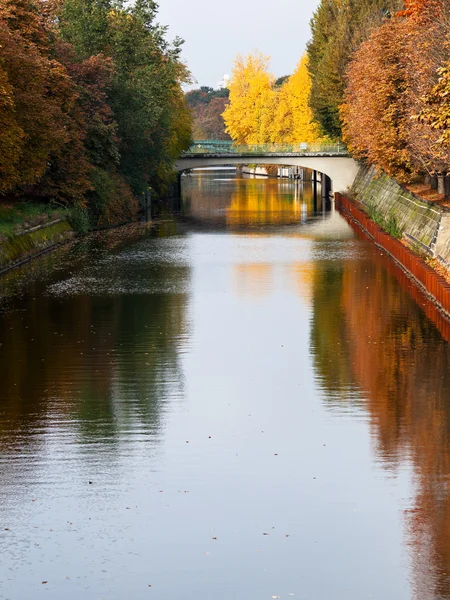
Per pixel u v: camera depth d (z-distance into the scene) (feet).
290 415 93.50
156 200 415.03
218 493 71.82
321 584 57.77
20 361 117.60
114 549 62.28
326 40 445.37
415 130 217.97
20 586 57.52
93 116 283.38
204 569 59.62
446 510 68.28
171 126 391.86
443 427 89.04
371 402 98.37
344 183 430.20
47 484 73.36
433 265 177.27
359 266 203.92
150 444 83.66
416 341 128.88
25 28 237.45
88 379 108.17
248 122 638.53
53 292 171.73
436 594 56.54
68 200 275.59
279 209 377.71
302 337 131.54
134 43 335.26
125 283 181.68
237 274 192.65
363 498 70.64
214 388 104.12
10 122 190.39
